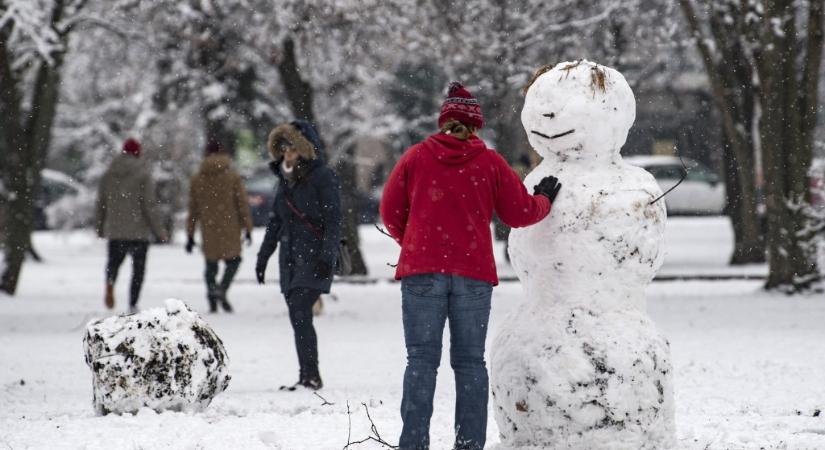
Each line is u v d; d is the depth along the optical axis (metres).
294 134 19.52
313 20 41.94
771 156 37.81
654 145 88.88
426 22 45.09
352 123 62.00
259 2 43.28
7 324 31.42
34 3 40.12
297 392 18.98
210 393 16.61
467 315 13.09
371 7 41.94
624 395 12.56
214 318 32.84
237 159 74.56
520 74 47.56
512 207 13.09
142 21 50.41
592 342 12.71
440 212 13.03
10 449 13.55
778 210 37.97
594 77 13.46
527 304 13.42
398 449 13.06
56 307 36.28
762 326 29.25
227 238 34.09
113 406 15.93
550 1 45.81
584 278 12.99
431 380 13.05
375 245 71.56
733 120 45.50
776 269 38.16
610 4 45.41
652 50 50.09
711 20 41.94
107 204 33.22
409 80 69.44
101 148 76.75
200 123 72.38
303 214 19.48
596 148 13.48
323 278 19.31
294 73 45.69
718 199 85.12
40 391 19.45
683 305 34.97
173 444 13.88
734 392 18.56
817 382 19.52
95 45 65.50
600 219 13.03
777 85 37.31
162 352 16.03
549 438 12.76
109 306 33.78
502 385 13.12
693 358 23.03
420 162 13.26
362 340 27.30
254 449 13.64
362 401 17.70
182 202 74.38
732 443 13.81
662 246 13.37
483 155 13.21
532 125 13.75
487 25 46.75
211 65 62.03
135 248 33.34
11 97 41.34
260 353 24.97
